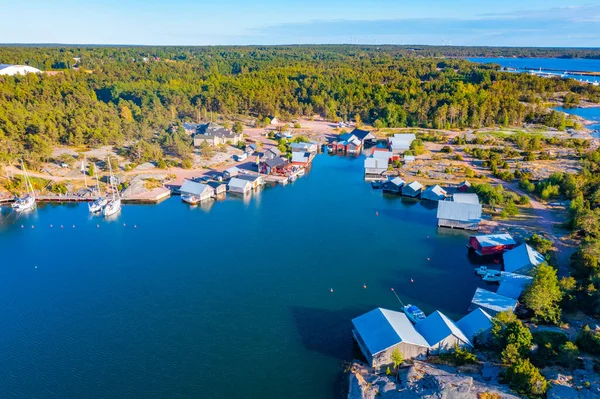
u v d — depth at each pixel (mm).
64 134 163875
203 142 171125
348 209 122688
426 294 79625
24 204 122312
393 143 180125
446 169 150625
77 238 104375
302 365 61938
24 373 60844
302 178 153375
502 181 138875
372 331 63250
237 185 136375
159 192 132625
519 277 79750
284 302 77250
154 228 110062
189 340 67375
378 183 142875
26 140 150500
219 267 89688
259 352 64562
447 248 98000
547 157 161250
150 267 89938
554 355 58406
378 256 94312
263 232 107188
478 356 60500
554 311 67875
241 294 79750
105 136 167875
